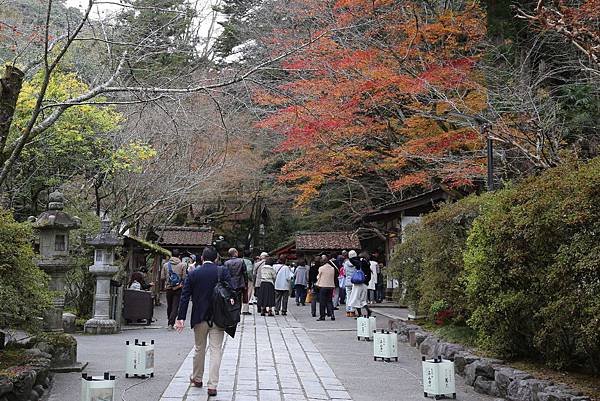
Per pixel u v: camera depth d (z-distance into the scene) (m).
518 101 13.02
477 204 10.15
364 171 18.97
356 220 26.66
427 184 17.42
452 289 10.07
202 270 7.48
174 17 7.89
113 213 18.33
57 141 14.91
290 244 30.91
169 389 7.41
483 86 14.24
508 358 8.05
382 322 16.34
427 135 15.04
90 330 13.41
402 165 16.11
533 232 6.79
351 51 14.52
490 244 7.83
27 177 16.52
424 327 12.13
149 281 22.05
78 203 16.95
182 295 7.47
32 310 7.38
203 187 23.48
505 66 15.13
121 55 8.34
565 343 7.13
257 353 10.62
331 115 14.60
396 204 19.16
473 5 14.69
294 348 11.33
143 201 19.25
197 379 7.55
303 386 7.82
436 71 13.34
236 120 20.28
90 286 15.35
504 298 7.55
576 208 6.12
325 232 30.16
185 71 9.77
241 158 24.38
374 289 21.61
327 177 18.36
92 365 9.18
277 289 18.50
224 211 34.41
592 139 13.98
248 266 20.67
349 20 14.84
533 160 11.45
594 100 14.63
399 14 15.16
